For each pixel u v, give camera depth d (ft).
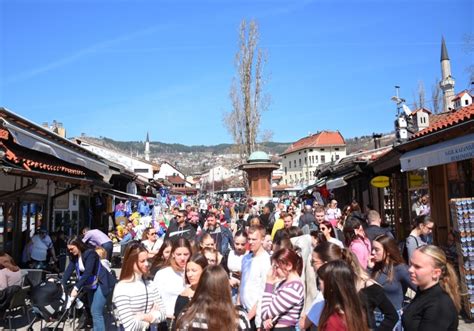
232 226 48.73
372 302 12.56
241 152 118.93
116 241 60.59
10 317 25.17
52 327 26.16
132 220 61.41
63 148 34.30
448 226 39.32
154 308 15.74
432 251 11.56
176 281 17.40
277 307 14.16
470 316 24.26
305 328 14.25
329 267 10.68
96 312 22.57
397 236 55.16
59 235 47.37
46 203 47.01
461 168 36.94
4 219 38.47
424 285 11.59
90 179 42.34
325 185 77.66
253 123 116.78
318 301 13.50
